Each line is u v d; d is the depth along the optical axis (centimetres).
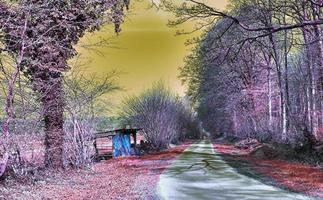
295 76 4766
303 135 2789
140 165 2602
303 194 1297
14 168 1431
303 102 4797
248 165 2423
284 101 3841
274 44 3472
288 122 3691
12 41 1319
